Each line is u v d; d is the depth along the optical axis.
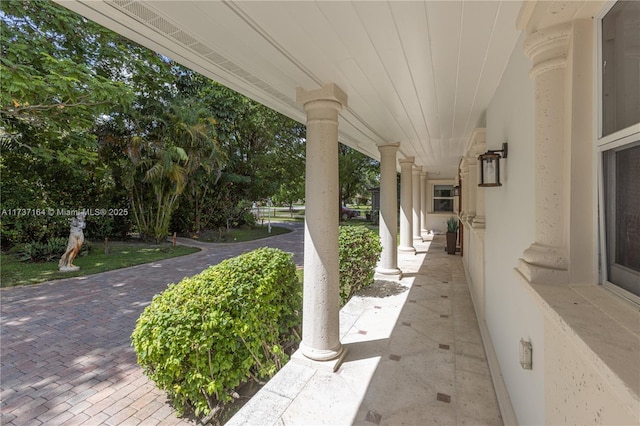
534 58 1.46
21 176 10.08
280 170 18.66
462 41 2.00
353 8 1.64
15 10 5.96
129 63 8.20
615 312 1.04
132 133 11.94
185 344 2.45
